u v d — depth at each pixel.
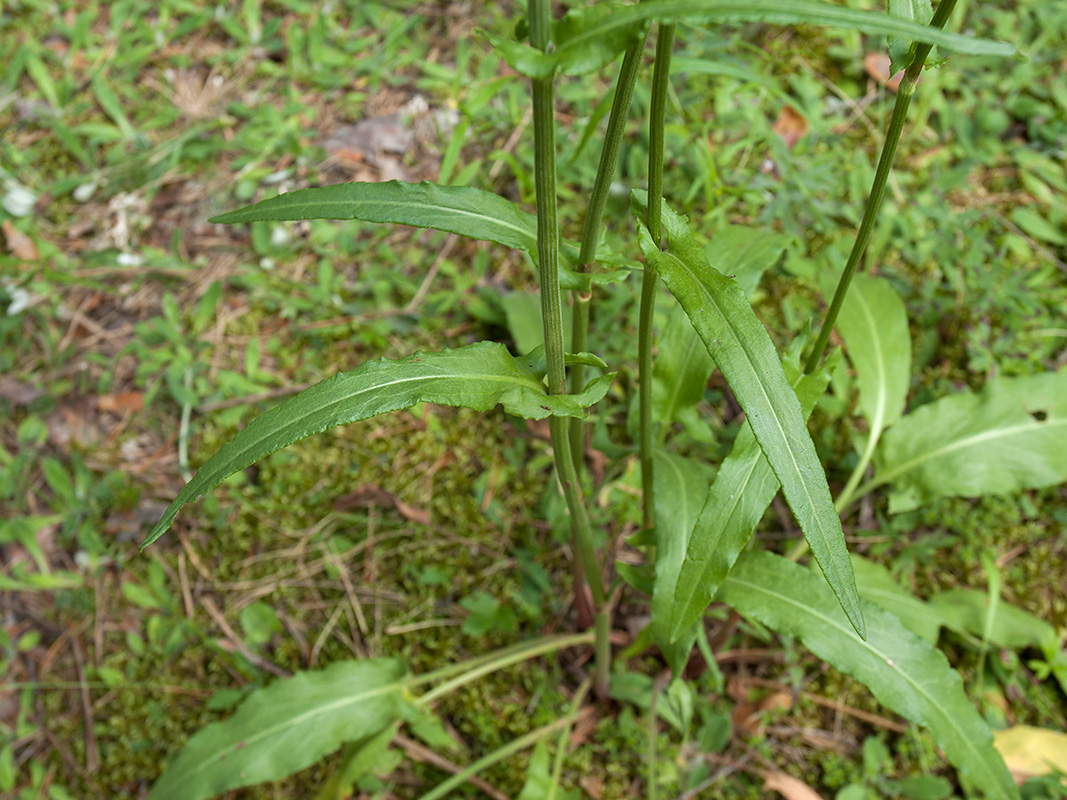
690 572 1.26
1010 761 1.98
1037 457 2.07
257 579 2.41
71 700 2.31
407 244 2.84
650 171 1.08
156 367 2.65
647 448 1.59
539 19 0.86
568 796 1.90
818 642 1.54
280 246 2.84
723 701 2.17
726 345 1.00
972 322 2.51
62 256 2.88
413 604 2.36
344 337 2.69
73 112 3.13
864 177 2.78
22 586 2.40
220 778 1.88
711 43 2.69
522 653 2.11
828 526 0.97
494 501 2.45
